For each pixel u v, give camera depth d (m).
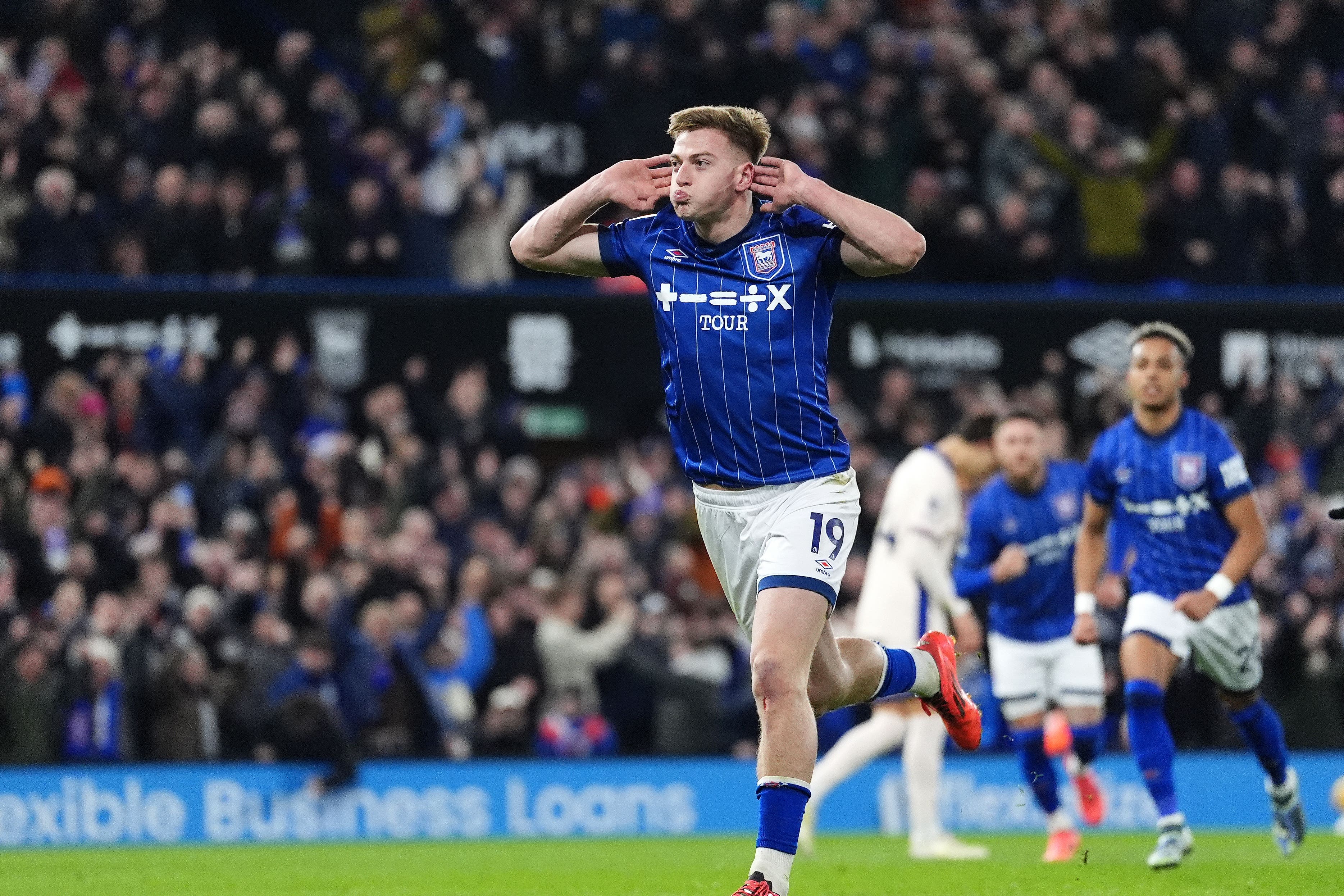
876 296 60.12
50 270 57.28
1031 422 35.47
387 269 60.06
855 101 68.50
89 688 46.97
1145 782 29.91
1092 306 61.22
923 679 23.16
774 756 19.42
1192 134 68.62
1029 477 35.69
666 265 20.81
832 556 20.20
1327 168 70.56
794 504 20.33
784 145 64.81
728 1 68.31
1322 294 64.62
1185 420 30.27
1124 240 66.00
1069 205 65.88
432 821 47.44
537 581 51.28
